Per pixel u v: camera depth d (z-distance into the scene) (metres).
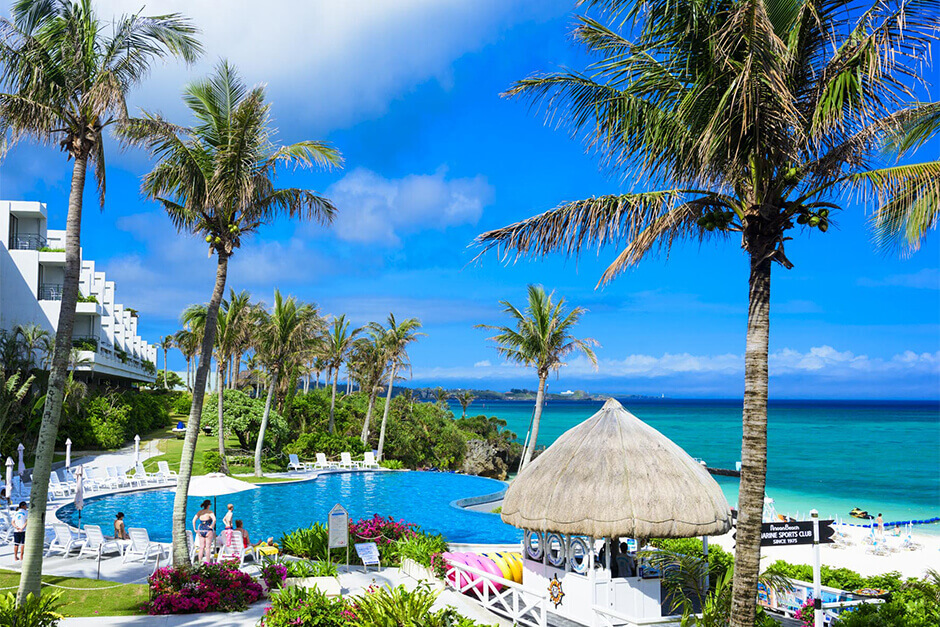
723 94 7.53
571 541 11.78
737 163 7.70
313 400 54.41
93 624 10.83
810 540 8.31
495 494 31.69
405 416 58.72
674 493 10.69
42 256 45.56
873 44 6.83
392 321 49.44
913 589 10.66
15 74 10.57
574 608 11.24
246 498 30.81
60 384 10.66
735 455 95.19
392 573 15.30
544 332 29.95
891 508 51.75
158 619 11.20
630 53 8.62
